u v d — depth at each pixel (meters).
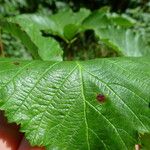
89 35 0.36
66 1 0.48
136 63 0.10
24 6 0.43
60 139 0.09
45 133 0.09
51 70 0.10
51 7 0.46
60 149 0.09
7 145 0.10
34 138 0.09
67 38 0.20
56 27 0.21
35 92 0.09
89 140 0.09
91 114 0.09
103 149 0.09
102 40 0.20
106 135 0.09
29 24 0.15
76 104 0.09
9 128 0.10
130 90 0.09
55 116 0.09
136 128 0.09
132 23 0.23
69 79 0.09
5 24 0.15
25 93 0.09
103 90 0.09
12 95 0.09
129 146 0.09
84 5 0.49
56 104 0.09
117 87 0.09
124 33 0.22
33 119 0.09
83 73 0.10
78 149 0.09
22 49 0.36
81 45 0.35
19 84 0.09
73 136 0.09
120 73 0.10
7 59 0.10
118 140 0.09
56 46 0.14
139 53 0.21
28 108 0.09
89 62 0.10
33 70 0.10
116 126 0.09
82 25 0.21
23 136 0.10
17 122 0.09
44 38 0.14
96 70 0.10
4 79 0.09
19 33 0.15
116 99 0.09
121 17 0.23
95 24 0.22
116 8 0.50
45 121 0.09
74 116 0.09
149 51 0.22
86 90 0.09
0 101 0.09
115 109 0.09
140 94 0.09
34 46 0.13
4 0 0.41
